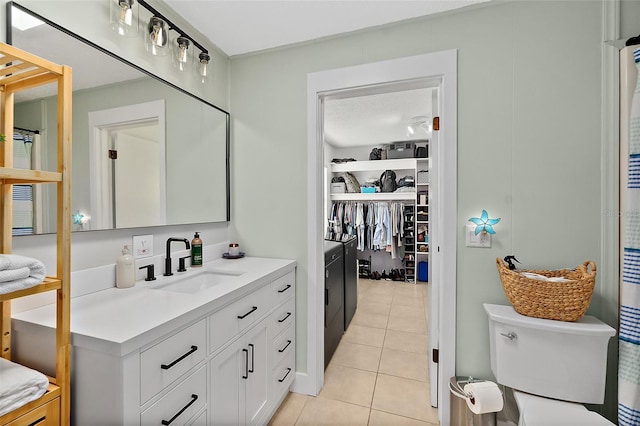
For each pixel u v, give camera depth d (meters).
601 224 1.40
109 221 1.30
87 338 0.82
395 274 5.07
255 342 1.44
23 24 1.02
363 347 2.55
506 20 1.52
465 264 1.59
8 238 0.96
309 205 1.89
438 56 1.61
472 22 1.57
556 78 1.45
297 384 1.93
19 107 1.00
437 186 1.80
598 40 1.40
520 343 1.33
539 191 1.48
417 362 2.30
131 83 1.40
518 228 1.51
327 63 1.84
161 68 1.58
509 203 1.52
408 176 4.96
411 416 1.70
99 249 1.28
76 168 1.18
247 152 2.05
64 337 0.85
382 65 1.71
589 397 1.24
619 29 1.35
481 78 1.55
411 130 3.64
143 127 1.46
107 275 1.30
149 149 1.49
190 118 1.75
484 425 1.38
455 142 1.58
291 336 1.87
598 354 1.23
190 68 1.76
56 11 1.12
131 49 1.42
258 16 1.63
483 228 1.52
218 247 1.99
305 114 1.90
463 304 1.59
